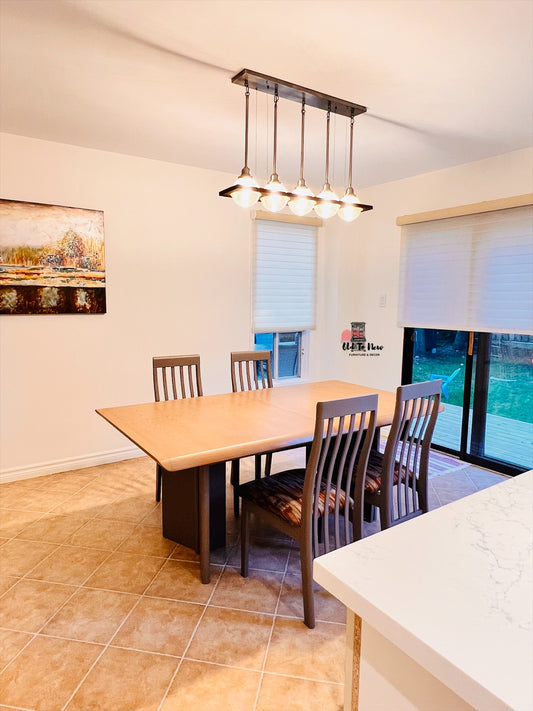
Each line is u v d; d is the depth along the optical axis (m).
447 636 0.61
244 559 2.19
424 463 2.38
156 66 2.07
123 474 3.43
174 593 2.06
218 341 4.10
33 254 3.15
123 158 3.45
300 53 1.93
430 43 1.84
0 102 2.49
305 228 4.54
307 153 3.33
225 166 3.76
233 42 1.86
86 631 1.81
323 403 1.78
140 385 3.73
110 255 3.48
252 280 4.24
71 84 2.26
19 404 3.24
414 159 3.41
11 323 3.15
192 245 3.86
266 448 1.96
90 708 1.48
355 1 1.57
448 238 3.63
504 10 1.61
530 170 3.11
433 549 0.83
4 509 2.85
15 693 1.52
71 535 2.55
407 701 0.68
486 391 3.57
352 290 4.59
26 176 3.08
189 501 2.38
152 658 1.68
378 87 2.23
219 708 1.49
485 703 0.53
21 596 2.02
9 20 1.72
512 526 0.92
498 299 3.34
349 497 2.09
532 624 0.63
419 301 3.91
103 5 1.62
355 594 0.70
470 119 2.62
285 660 1.69
